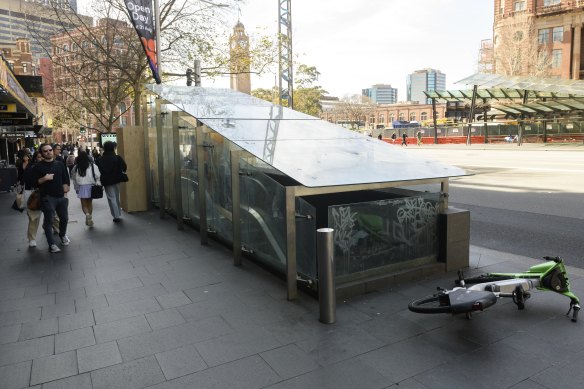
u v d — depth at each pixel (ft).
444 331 12.81
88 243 24.56
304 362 11.23
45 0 66.49
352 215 15.87
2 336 13.12
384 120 365.61
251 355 11.63
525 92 129.39
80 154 28.76
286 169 15.31
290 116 25.91
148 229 27.91
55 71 102.17
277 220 17.46
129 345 12.39
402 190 19.97
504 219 30.25
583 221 28.68
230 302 15.38
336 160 17.80
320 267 13.30
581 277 17.54
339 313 14.25
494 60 193.88
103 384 10.46
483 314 13.92
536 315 13.80
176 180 26.81
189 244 23.80
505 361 11.12
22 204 39.22
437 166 19.15
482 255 20.99
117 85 81.35
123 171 30.32
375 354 11.56
